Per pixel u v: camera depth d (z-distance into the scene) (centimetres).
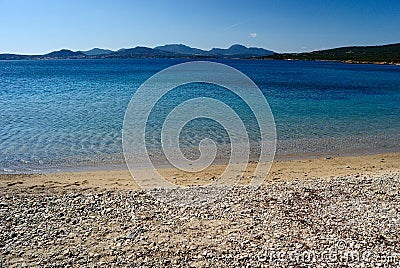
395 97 3616
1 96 3216
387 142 1666
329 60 18050
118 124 1900
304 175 1166
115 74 6938
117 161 1285
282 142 1608
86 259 623
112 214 806
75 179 1088
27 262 611
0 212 804
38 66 12381
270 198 915
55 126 1842
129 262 616
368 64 14988
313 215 809
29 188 994
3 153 1362
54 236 701
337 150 1511
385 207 862
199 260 623
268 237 704
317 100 3266
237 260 623
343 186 1017
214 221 777
